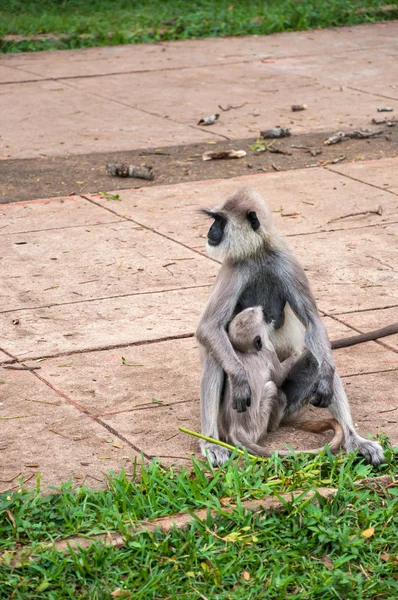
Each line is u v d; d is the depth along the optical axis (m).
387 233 14.18
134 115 21.67
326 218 14.81
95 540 7.12
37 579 6.78
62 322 11.26
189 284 12.38
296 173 17.12
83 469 8.16
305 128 20.17
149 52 29.62
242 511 7.38
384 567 7.00
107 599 6.62
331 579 6.75
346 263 13.02
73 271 12.83
